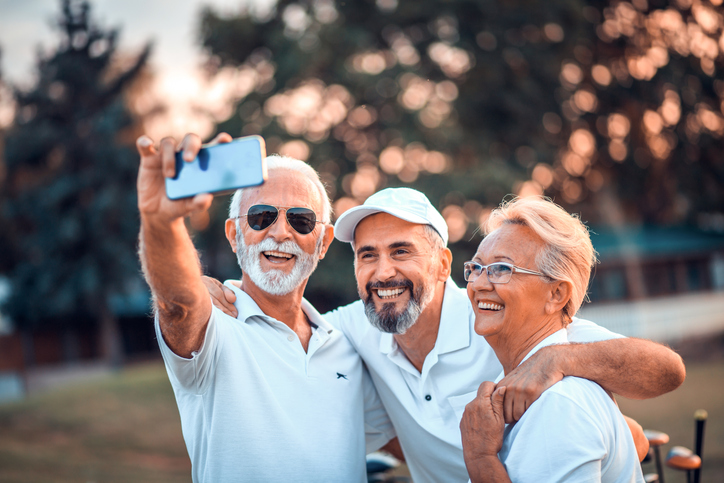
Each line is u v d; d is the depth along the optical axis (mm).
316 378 2328
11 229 27906
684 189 19125
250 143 1438
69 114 26484
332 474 2219
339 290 16094
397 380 2549
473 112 17484
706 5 15531
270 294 2365
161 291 1695
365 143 17578
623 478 1644
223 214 17438
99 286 25250
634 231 22750
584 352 1750
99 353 28703
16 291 25891
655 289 23141
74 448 10734
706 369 13594
